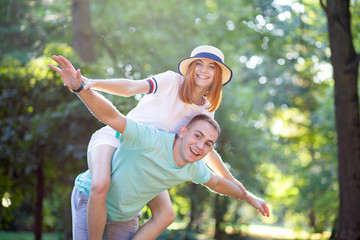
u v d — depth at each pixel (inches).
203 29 499.8
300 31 446.3
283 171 767.7
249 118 604.7
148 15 485.1
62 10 486.3
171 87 128.3
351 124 298.8
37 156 292.8
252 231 861.2
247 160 545.0
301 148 791.7
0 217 337.7
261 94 740.7
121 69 408.8
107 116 108.6
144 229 133.0
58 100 284.2
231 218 546.6
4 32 465.4
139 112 129.3
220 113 517.0
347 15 302.8
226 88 528.1
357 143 298.5
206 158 147.7
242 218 554.9
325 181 618.8
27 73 288.2
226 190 142.3
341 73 300.8
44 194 342.6
